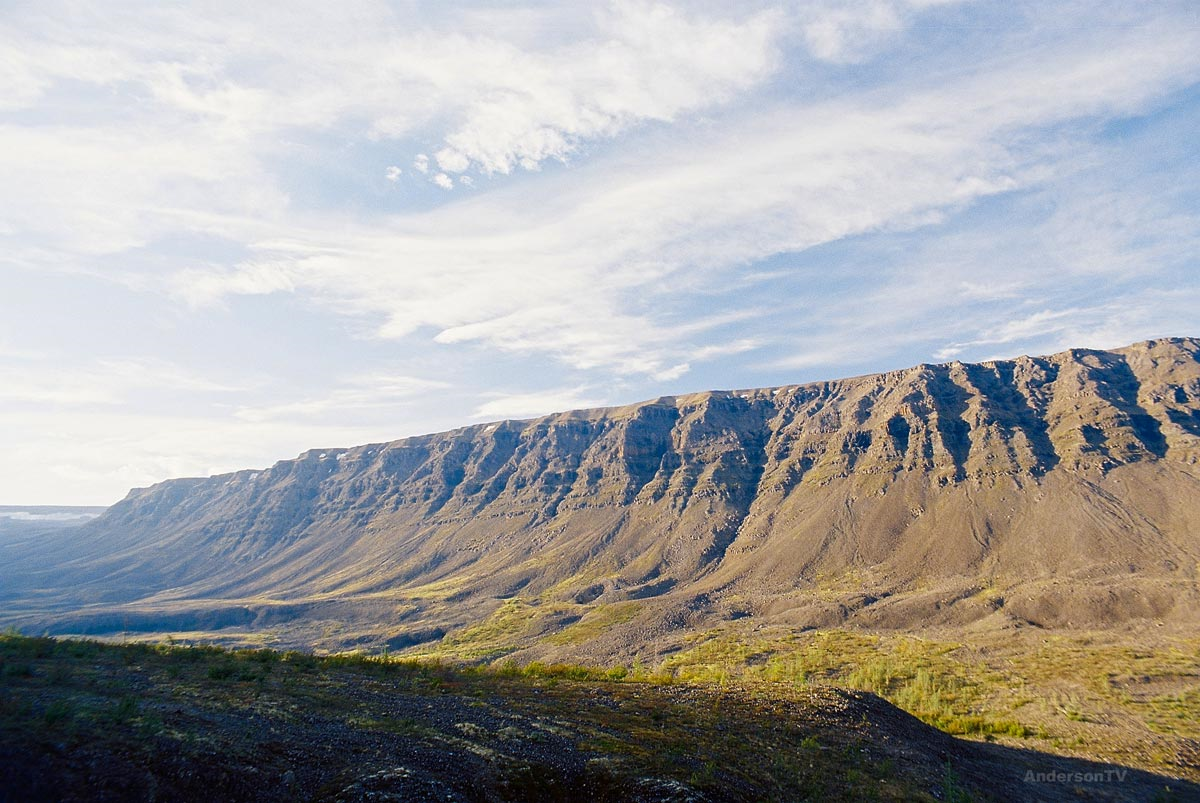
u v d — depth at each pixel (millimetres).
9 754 17109
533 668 52531
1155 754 43781
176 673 31172
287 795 19578
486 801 22047
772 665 107125
